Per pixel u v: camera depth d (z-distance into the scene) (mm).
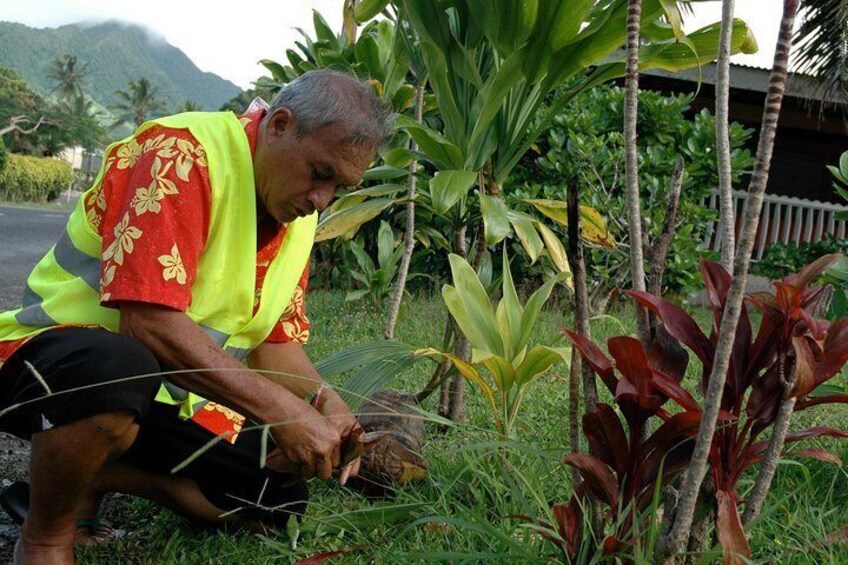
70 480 1743
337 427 1903
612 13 2848
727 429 1623
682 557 1597
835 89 9922
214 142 1880
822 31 9359
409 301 6711
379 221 7762
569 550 1731
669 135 7969
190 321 1783
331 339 5371
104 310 1897
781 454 1817
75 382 1683
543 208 3371
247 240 1928
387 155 3418
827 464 2756
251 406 1772
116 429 1718
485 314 2660
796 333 1600
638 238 1656
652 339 1757
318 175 1843
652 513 1594
